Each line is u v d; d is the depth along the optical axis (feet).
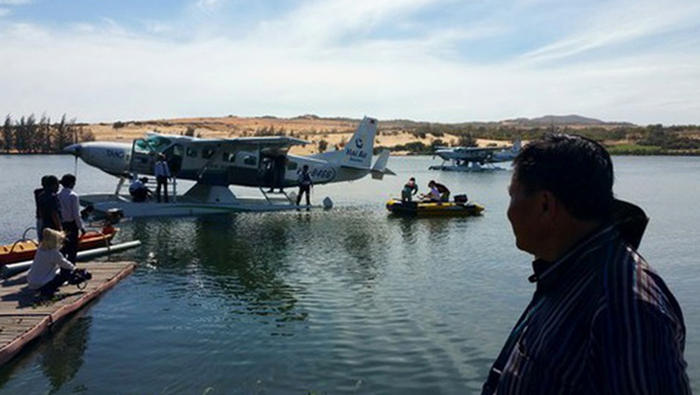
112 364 21.07
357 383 19.69
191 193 73.61
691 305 29.91
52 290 27.48
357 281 33.91
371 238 50.21
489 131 537.65
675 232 57.67
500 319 26.61
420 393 18.98
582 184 4.92
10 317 24.54
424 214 66.80
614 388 4.18
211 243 46.93
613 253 4.69
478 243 47.57
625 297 4.34
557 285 4.99
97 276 32.91
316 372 20.53
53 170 167.94
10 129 326.24
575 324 4.61
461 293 31.27
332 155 84.07
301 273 36.06
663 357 4.11
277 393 18.93
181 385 19.39
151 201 67.72
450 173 188.14
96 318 26.35
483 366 21.13
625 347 4.18
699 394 18.86
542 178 5.07
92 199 66.85
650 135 521.65
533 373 4.81
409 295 30.83
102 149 68.23
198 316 26.76
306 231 54.49
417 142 426.92
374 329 25.11
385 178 161.27
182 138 69.05
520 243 5.43
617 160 351.67
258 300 29.63
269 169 75.66
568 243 5.11
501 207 79.00
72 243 32.32
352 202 87.20
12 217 63.31
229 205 69.05
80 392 18.80
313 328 25.18
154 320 26.08
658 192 112.78
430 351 22.53
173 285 32.63
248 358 21.71
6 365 20.97
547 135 5.49
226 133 441.68
